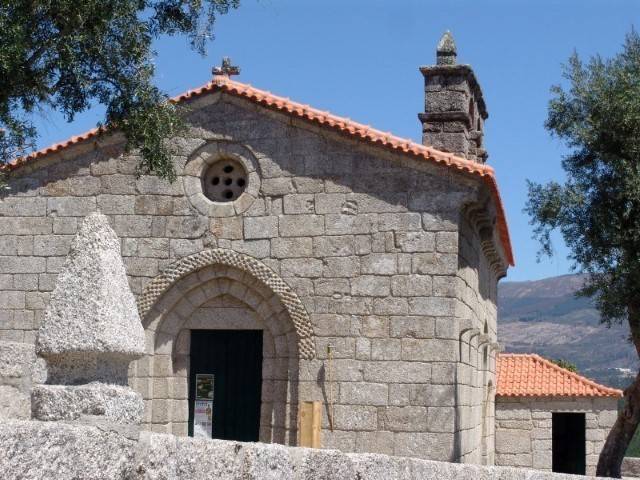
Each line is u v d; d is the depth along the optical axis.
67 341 6.81
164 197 19.89
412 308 18.34
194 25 17.64
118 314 7.00
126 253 19.83
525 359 31.08
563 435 32.00
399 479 8.94
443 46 24.66
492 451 27.94
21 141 16.48
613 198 22.44
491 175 18.12
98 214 7.28
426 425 17.94
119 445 5.53
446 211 18.42
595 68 22.94
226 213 19.61
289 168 19.39
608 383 138.38
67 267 7.06
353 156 19.08
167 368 19.58
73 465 5.06
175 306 19.83
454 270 18.23
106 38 16.59
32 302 20.09
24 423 4.76
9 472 4.57
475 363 21.64
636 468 31.70
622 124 21.86
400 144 18.59
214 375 19.78
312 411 18.39
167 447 6.07
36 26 15.92
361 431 18.23
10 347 10.47
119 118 17.19
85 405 6.61
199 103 20.05
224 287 19.67
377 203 18.80
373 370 18.36
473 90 25.98
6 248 20.38
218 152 19.84
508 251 27.14
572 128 22.77
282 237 19.23
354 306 18.64
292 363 18.95
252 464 6.69
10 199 20.52
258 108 19.72
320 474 7.52
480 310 22.62
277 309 19.22
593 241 22.44
